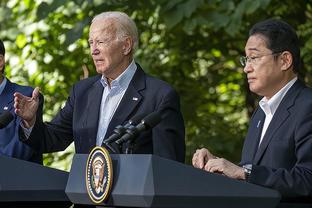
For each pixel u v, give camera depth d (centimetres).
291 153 945
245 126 1988
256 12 1752
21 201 941
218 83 2086
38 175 945
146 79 1120
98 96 1124
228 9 1689
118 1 1731
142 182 786
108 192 812
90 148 1109
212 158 928
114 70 1109
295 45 980
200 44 1973
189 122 1991
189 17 1686
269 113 992
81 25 1717
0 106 1216
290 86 979
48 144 1147
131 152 878
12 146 1177
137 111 1095
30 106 1085
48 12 1712
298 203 909
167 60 1983
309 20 1777
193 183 797
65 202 988
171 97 1095
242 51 1986
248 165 902
